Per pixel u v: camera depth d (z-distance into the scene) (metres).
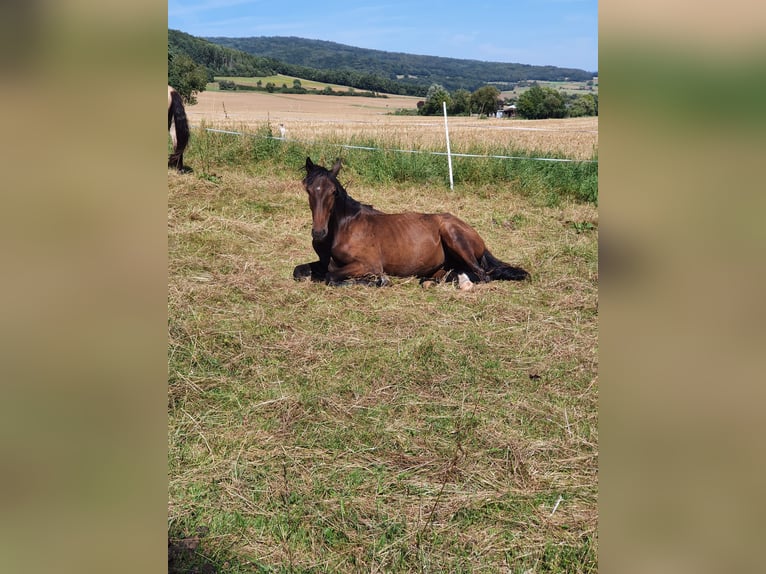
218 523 2.45
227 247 6.32
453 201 9.08
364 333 4.43
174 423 3.16
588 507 2.62
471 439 3.11
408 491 2.69
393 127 20.41
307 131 16.64
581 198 9.60
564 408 3.46
